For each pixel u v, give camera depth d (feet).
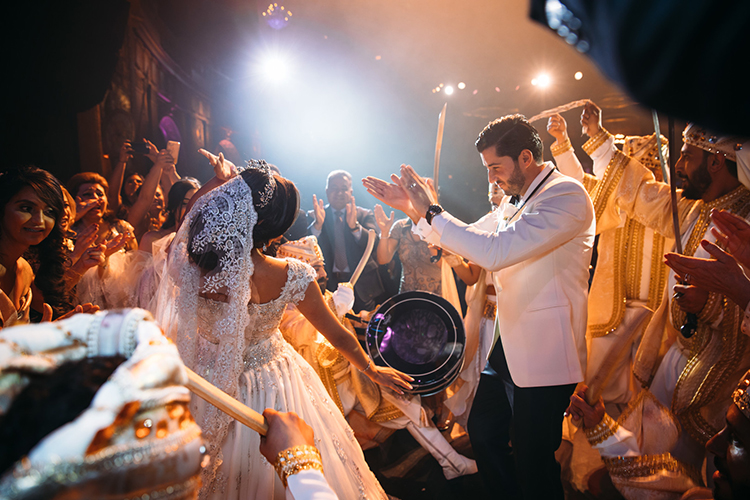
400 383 6.15
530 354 6.03
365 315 8.45
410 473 8.38
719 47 0.77
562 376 5.91
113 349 1.55
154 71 22.00
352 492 4.87
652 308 8.77
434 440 8.11
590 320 9.12
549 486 6.05
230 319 4.41
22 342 1.46
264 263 4.88
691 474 6.41
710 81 0.81
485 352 9.25
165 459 1.31
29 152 11.46
